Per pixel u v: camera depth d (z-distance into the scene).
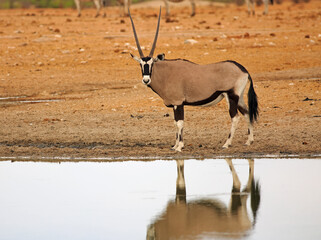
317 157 37.47
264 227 24.39
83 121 50.25
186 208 27.39
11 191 30.61
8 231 24.33
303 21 117.75
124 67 79.12
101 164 36.91
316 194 29.42
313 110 51.03
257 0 187.50
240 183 31.70
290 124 46.34
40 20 122.75
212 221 25.47
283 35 99.00
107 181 32.66
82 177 33.62
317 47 87.62
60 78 73.56
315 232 23.59
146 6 185.12
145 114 52.56
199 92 39.31
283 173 33.78
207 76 39.16
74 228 24.69
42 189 30.97
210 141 42.25
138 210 27.20
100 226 24.94
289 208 27.17
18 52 88.44
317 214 26.05
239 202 28.27
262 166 35.41
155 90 40.31
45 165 36.81
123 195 29.81
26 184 32.09
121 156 38.97
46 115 53.16
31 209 27.39
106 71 77.12
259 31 104.81
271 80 67.44
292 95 57.69
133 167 35.97
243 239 22.91
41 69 78.69
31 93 65.69
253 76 70.19
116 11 160.12
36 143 43.12
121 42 94.69
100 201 28.73
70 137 44.59
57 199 29.11
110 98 60.91
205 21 117.81
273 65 76.69
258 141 41.56
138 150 40.38
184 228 24.45
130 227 24.77
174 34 101.44
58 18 127.75
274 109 52.50
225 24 114.88
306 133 43.19
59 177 33.72
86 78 73.50
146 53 85.62
